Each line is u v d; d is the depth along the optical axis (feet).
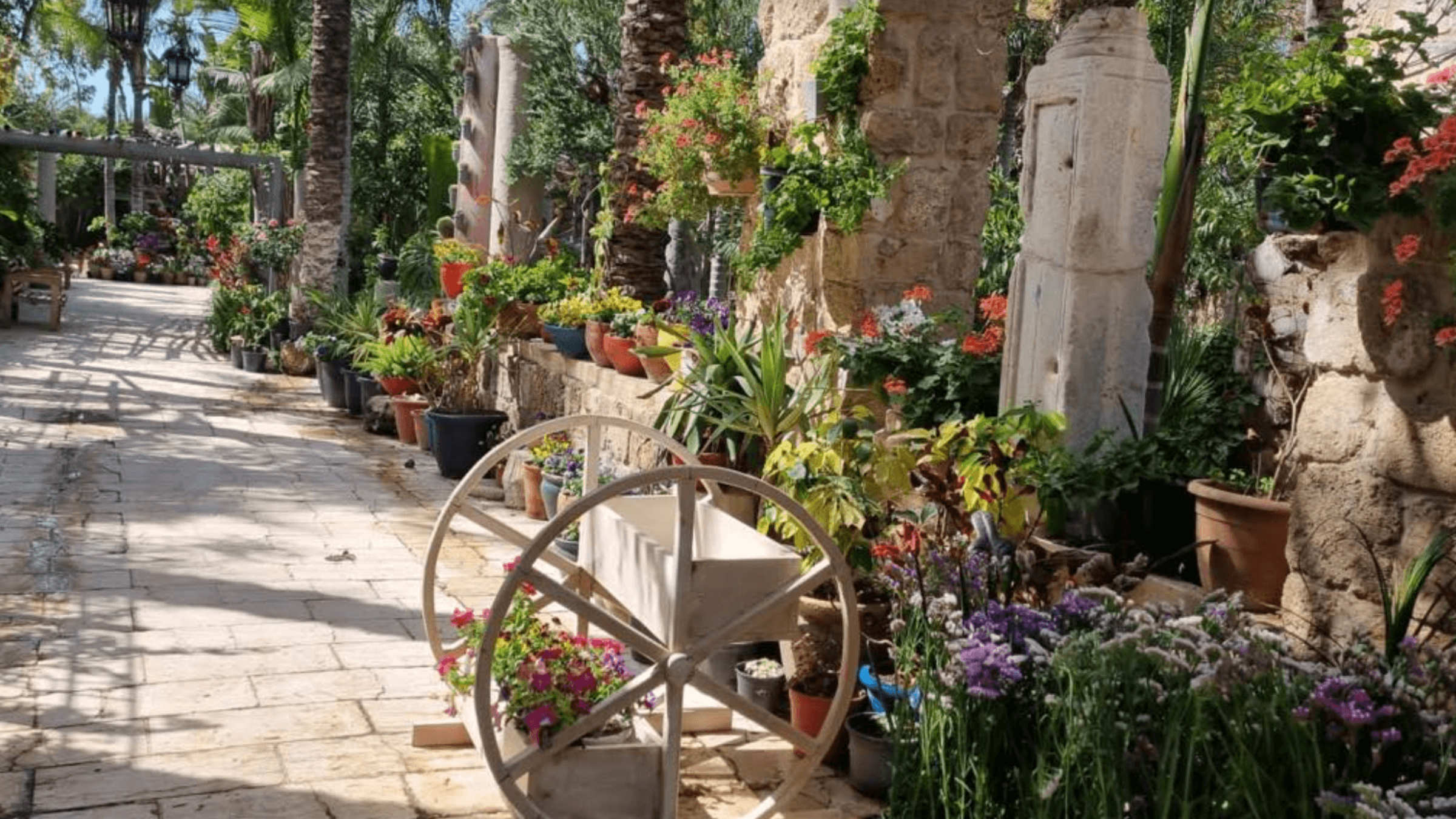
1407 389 10.04
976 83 18.67
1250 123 10.86
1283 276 17.33
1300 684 8.70
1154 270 14.23
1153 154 14.32
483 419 29.32
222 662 15.83
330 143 48.78
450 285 38.01
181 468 28.66
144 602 18.17
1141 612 9.64
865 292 18.63
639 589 12.14
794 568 11.59
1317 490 10.78
